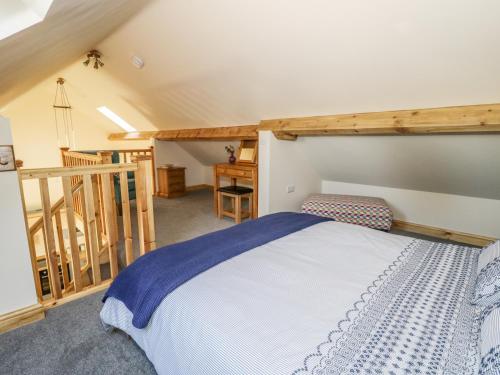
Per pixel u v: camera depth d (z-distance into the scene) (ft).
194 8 7.11
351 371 2.63
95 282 7.25
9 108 18.83
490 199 9.97
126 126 20.33
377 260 4.95
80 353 5.06
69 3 4.59
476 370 2.64
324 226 6.79
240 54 8.07
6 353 5.03
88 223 7.00
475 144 8.04
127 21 8.57
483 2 4.62
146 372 4.67
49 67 10.01
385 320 3.36
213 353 3.05
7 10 4.60
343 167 12.39
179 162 19.85
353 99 8.13
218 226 12.25
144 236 7.83
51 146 20.84
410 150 9.47
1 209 5.40
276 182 11.71
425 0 4.91
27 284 5.84
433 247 5.55
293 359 2.76
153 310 3.97
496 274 3.60
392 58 6.30
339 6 5.59
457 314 3.49
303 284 4.11
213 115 12.75
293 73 8.02
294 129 10.27
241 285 4.04
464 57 5.64
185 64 9.66
